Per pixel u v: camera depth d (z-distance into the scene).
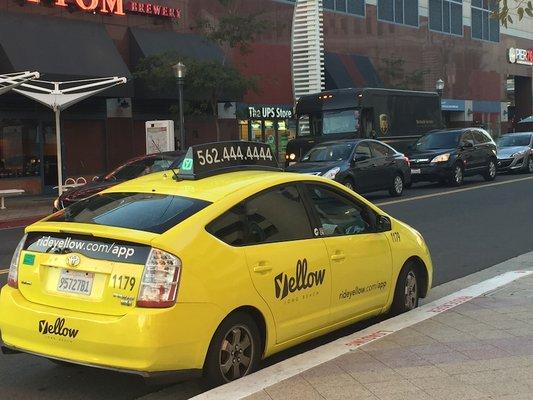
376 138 20.83
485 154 21.94
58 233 4.48
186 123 25.11
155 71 20.45
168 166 13.55
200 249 4.20
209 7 25.67
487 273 8.30
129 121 23.36
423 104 23.94
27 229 4.67
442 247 10.23
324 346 4.95
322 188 5.36
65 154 21.66
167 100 23.33
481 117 45.19
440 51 40.56
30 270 4.48
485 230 11.77
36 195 20.88
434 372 4.33
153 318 3.94
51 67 19.17
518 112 52.81
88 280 4.25
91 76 19.98
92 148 22.38
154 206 4.53
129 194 4.87
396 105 22.23
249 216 4.61
